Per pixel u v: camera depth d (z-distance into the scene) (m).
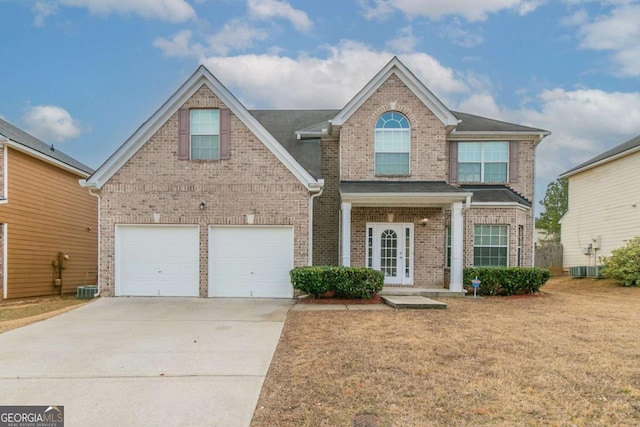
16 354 6.64
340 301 11.55
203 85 12.66
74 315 9.86
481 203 14.10
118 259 12.48
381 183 13.84
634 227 18.69
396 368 5.71
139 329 8.40
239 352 6.69
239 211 12.51
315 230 15.10
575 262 23.45
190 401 4.75
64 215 17.08
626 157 19.28
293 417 4.30
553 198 40.78
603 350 6.55
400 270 14.16
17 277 14.20
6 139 13.46
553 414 4.31
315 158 15.34
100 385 5.28
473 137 15.36
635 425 4.09
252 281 12.49
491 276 12.76
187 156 12.55
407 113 14.04
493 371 5.57
